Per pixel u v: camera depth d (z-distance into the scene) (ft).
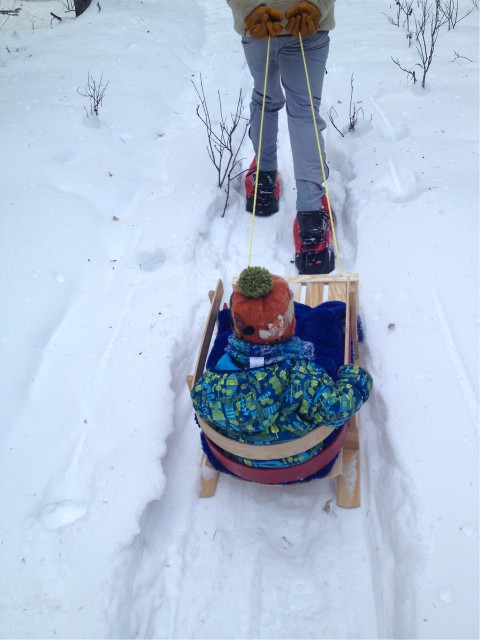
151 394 9.47
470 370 8.97
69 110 16.55
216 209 13.60
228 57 21.95
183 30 24.64
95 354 10.23
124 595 7.30
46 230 12.31
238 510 8.54
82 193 13.71
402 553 7.34
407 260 10.93
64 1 32.48
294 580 7.80
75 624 6.97
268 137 12.65
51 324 10.68
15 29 27.78
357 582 7.60
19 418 9.29
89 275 11.82
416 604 6.75
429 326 9.72
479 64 17.87
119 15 25.98
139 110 17.49
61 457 8.75
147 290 11.39
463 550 7.07
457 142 14.05
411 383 9.00
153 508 8.36
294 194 14.07
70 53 21.35
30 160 14.29
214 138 16.03
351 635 7.16
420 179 12.86
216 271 11.95
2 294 10.89
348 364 7.97
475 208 11.60
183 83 20.18
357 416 9.22
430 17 22.43
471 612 6.59
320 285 10.21
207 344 9.16
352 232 12.40
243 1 10.23
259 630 7.35
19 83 18.62
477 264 10.50
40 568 7.46
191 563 7.99
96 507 8.03
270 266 12.24
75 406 9.45
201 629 7.37
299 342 7.09
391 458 8.33
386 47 20.15
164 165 15.35
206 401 7.05
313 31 10.03
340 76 18.49
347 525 8.13
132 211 13.60
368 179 13.29
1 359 9.86
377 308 10.30
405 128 14.98
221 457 7.89
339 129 15.66
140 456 8.65
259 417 6.84
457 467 7.87
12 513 8.09
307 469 7.75
